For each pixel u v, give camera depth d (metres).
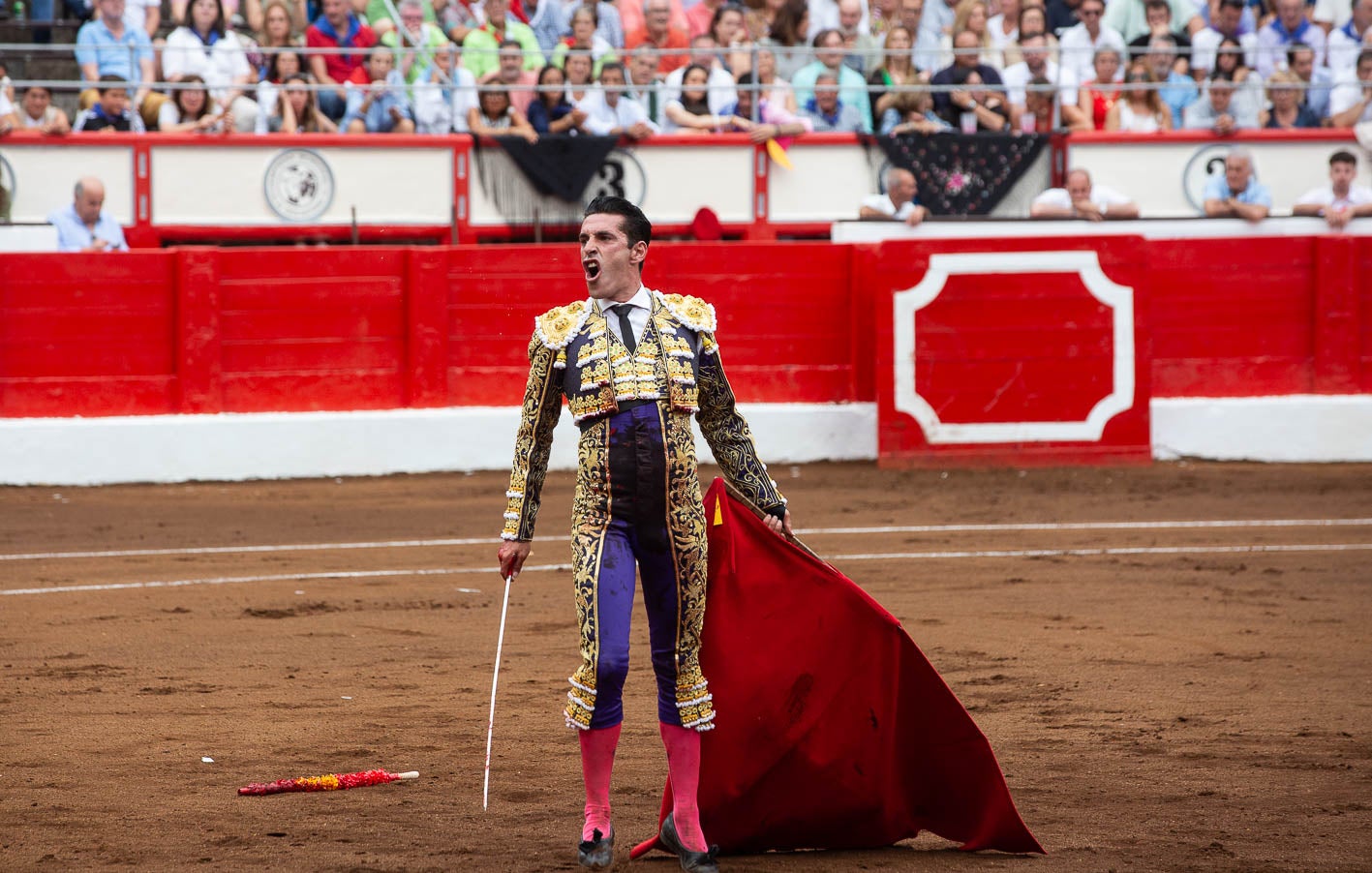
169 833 7.28
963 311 23.73
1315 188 27.50
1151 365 24.42
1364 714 9.76
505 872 6.70
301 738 9.18
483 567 15.77
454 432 23.39
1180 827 7.42
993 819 7.06
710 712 6.87
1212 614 13.19
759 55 26.86
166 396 22.89
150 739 9.16
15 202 24.55
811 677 7.11
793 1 27.59
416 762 8.68
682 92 26.75
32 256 22.39
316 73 25.78
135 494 21.44
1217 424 24.55
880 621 7.12
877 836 7.21
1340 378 24.88
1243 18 28.52
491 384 23.80
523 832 7.32
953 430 23.77
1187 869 6.77
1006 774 8.38
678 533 6.79
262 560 16.16
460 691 10.48
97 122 25.03
